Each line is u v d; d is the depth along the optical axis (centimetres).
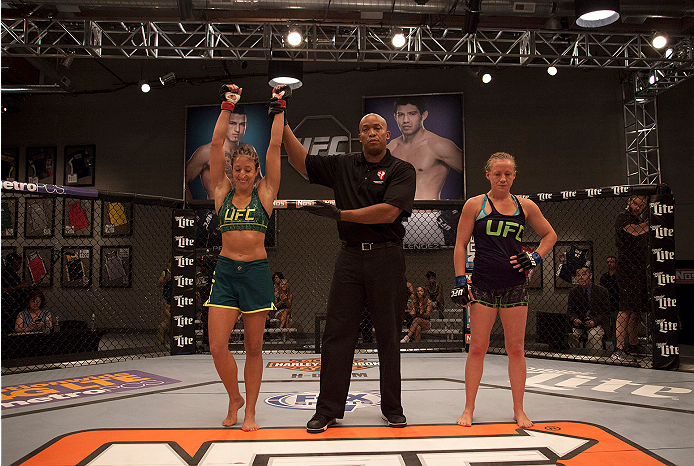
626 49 766
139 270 982
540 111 936
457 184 927
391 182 263
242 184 254
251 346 253
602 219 881
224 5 688
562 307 866
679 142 884
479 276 268
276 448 221
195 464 201
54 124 1050
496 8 697
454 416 277
